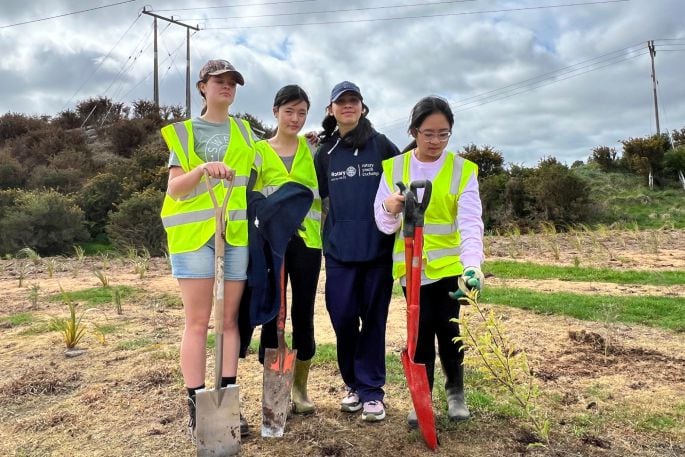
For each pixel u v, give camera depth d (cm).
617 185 2386
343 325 318
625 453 271
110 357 466
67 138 3312
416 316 273
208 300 289
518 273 830
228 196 273
